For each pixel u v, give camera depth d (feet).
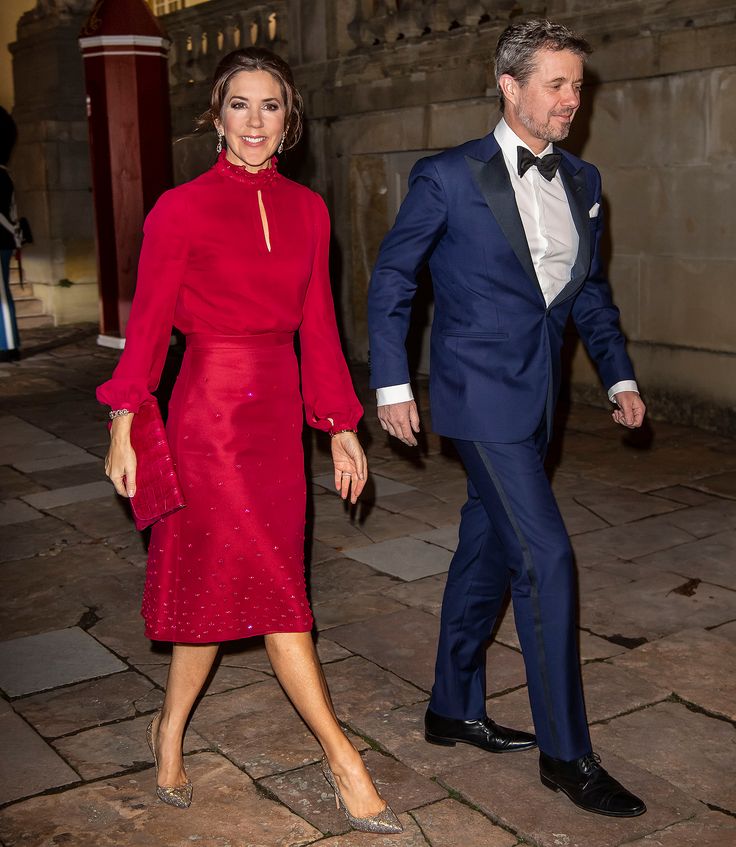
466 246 7.83
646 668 10.42
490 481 7.84
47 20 36.88
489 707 9.70
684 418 21.47
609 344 8.68
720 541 14.29
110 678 10.65
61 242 37.68
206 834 7.83
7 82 44.47
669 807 7.99
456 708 8.86
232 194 7.23
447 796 8.24
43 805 8.27
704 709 9.59
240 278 7.22
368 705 9.80
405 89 26.30
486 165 7.78
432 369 8.24
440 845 7.61
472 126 24.62
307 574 13.53
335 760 7.80
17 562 14.38
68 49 36.63
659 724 9.33
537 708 7.91
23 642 11.62
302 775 8.61
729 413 20.51
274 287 7.34
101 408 24.66
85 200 37.88
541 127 7.59
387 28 26.63
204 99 35.14
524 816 7.88
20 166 38.78
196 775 8.66
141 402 7.27
